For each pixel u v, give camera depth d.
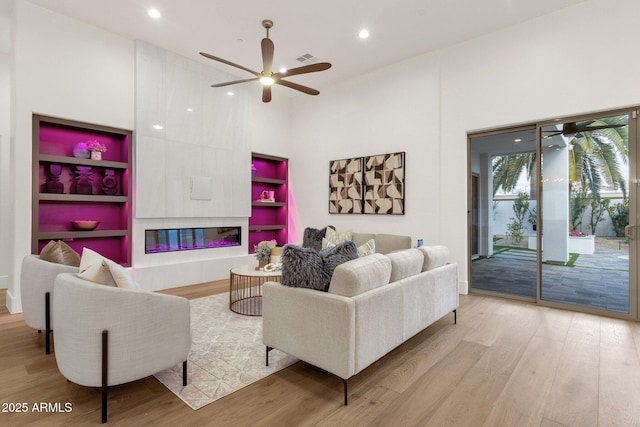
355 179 5.61
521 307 3.89
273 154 6.47
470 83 4.41
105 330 1.79
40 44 3.73
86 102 4.06
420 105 4.86
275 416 1.82
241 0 3.57
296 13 3.81
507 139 4.32
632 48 3.34
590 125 3.66
